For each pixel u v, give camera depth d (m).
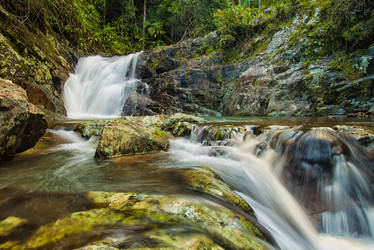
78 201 1.77
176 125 5.37
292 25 9.54
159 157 3.69
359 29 6.65
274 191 2.74
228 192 2.15
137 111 10.26
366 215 2.39
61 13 10.23
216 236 1.30
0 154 2.93
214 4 18.61
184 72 11.66
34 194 1.97
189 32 17.88
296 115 7.28
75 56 10.93
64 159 3.48
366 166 2.59
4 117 2.70
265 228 1.80
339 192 2.48
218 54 12.05
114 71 11.98
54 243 1.10
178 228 1.31
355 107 6.21
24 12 7.63
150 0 19.23
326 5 8.20
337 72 6.80
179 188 2.12
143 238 1.14
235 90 10.23
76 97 9.61
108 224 1.30
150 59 12.37
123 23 18.53
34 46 7.41
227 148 3.89
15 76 6.05
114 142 3.71
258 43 10.85
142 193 1.93
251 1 18.20
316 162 2.64
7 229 1.26
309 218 2.46
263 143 3.51
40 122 3.55
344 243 2.17
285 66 8.41
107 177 2.55
